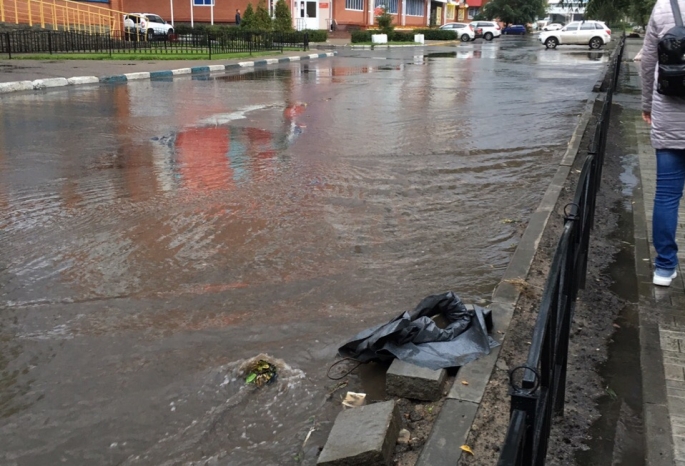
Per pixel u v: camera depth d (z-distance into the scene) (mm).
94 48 27266
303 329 3906
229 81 18484
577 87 16688
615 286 4535
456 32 50906
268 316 4066
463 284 4527
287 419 3086
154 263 4852
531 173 7609
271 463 2791
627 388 3318
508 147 9086
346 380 3385
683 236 5395
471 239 5430
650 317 4062
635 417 3086
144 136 9719
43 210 6043
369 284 4523
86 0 31312
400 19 61438
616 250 5223
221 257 4977
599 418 3074
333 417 3084
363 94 15227
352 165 7938
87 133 9867
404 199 6547
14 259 4898
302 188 6871
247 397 3254
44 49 25500
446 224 5797
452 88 16578
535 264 4734
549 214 5809
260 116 11758
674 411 3094
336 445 2717
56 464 2809
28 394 3281
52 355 3629
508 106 13156
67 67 19938
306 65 25750
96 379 3408
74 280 4555
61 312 4102
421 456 2676
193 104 13320
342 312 4121
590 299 4305
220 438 2961
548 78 19312
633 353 3646
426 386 3133
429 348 3426
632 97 14492
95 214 5938
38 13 28125
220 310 4137
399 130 10375
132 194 6578
